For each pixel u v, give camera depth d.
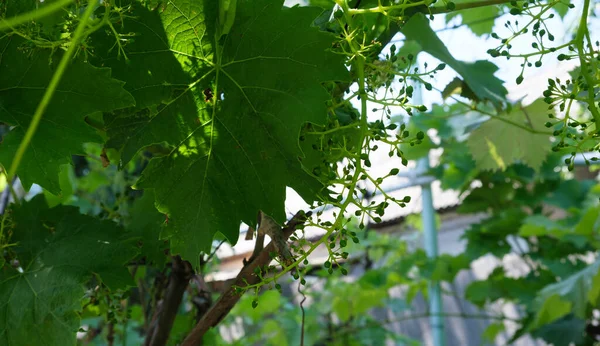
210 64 0.40
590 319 1.19
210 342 0.73
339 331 1.60
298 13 0.39
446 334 1.85
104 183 0.88
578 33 0.38
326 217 0.91
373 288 1.52
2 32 0.38
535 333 1.21
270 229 0.41
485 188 1.38
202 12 0.39
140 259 0.59
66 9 0.37
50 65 0.38
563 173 1.42
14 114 0.39
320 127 0.41
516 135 0.76
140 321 0.92
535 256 1.31
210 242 0.41
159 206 0.40
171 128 0.40
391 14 0.43
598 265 0.93
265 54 0.39
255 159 0.40
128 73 0.39
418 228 1.73
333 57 0.38
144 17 0.39
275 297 1.46
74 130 0.39
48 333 0.45
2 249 0.47
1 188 0.72
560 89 0.39
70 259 0.47
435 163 1.60
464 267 1.44
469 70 0.65
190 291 0.68
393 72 0.37
